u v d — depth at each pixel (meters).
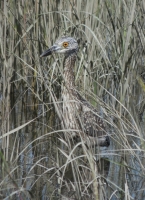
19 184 10.70
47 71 14.42
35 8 13.97
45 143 12.71
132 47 14.51
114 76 14.45
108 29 13.83
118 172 11.44
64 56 13.80
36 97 14.67
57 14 14.37
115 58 14.19
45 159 11.78
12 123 13.81
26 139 12.88
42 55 12.99
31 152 12.19
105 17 14.38
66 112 12.37
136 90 15.27
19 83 15.13
